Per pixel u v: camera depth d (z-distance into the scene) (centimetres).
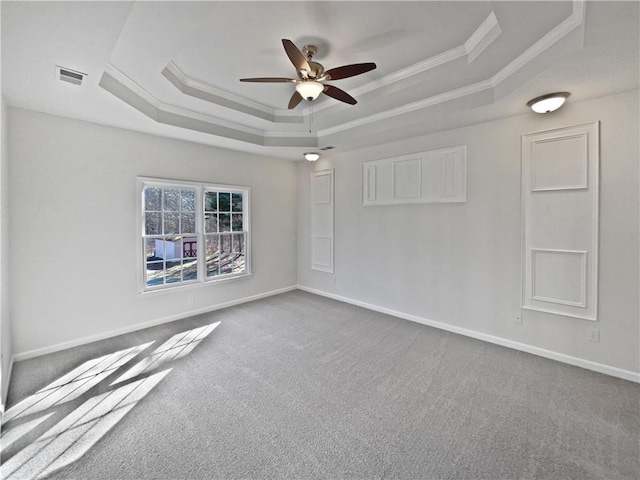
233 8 198
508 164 313
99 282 337
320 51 252
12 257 280
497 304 327
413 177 396
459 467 165
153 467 164
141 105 298
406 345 325
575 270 275
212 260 454
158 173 381
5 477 158
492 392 236
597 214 261
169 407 217
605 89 242
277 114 394
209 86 319
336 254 504
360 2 193
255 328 375
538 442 182
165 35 206
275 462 168
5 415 206
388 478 158
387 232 429
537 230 296
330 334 356
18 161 282
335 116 375
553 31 197
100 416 206
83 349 312
